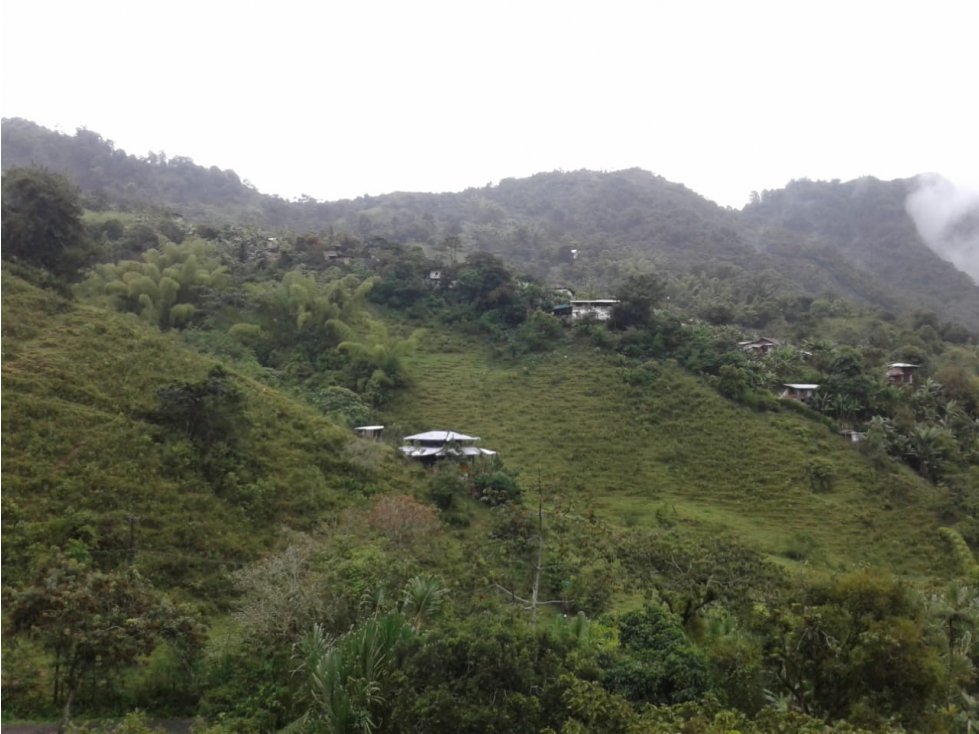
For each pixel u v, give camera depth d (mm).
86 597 15391
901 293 154125
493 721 10938
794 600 17406
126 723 13008
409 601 17328
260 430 31484
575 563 24125
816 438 49562
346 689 11445
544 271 117562
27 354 29391
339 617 17109
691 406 51406
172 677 16453
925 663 15195
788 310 91375
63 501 22594
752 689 15562
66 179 43031
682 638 15773
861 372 56469
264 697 15227
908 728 14836
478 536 28391
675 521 38125
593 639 16312
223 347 48188
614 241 145375
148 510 23703
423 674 11750
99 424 26578
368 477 31969
